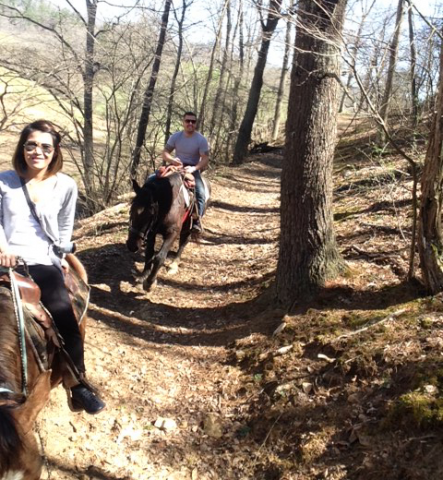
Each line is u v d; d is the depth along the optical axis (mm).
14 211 2676
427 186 3875
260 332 4340
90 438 3352
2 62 8797
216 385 3893
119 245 6645
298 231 4500
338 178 8984
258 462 3139
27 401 1968
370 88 4012
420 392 3078
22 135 2678
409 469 2713
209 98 15805
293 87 4402
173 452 3299
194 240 7402
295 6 4043
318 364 3689
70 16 9328
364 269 4727
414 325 3729
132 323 4836
